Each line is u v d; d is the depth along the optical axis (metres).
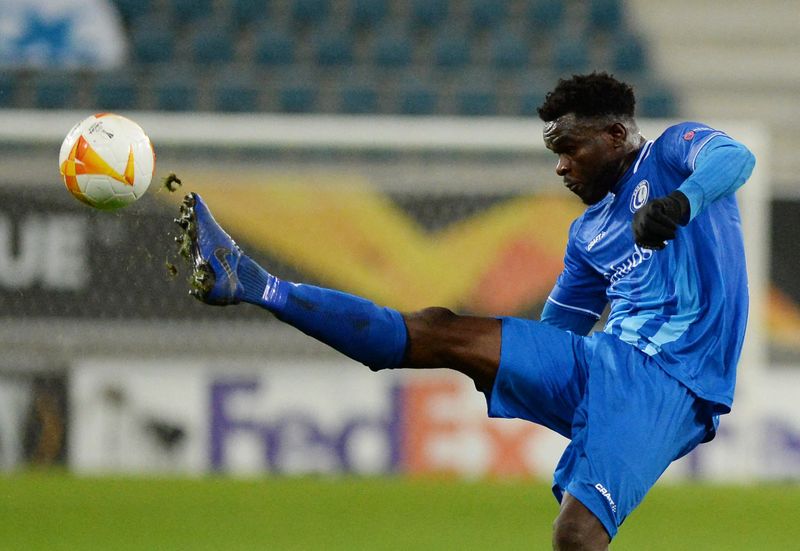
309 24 58.25
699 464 40.12
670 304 14.20
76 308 39.69
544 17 59.03
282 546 26.52
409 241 40.91
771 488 38.53
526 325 14.31
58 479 37.81
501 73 56.25
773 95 56.03
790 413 40.66
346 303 13.81
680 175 14.21
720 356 14.15
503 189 41.12
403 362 13.99
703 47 57.91
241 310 40.00
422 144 41.03
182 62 56.12
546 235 41.19
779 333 43.38
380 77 55.00
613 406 13.73
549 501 34.50
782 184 45.66
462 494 35.69
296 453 39.62
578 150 14.59
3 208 39.66
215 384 39.75
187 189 40.28
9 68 52.41
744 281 14.41
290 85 52.88
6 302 39.53
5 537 27.56
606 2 59.38
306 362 39.84
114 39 54.19
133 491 35.28
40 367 39.66
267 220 40.69
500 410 14.25
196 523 29.78
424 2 59.06
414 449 39.59
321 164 41.28
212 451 39.62
